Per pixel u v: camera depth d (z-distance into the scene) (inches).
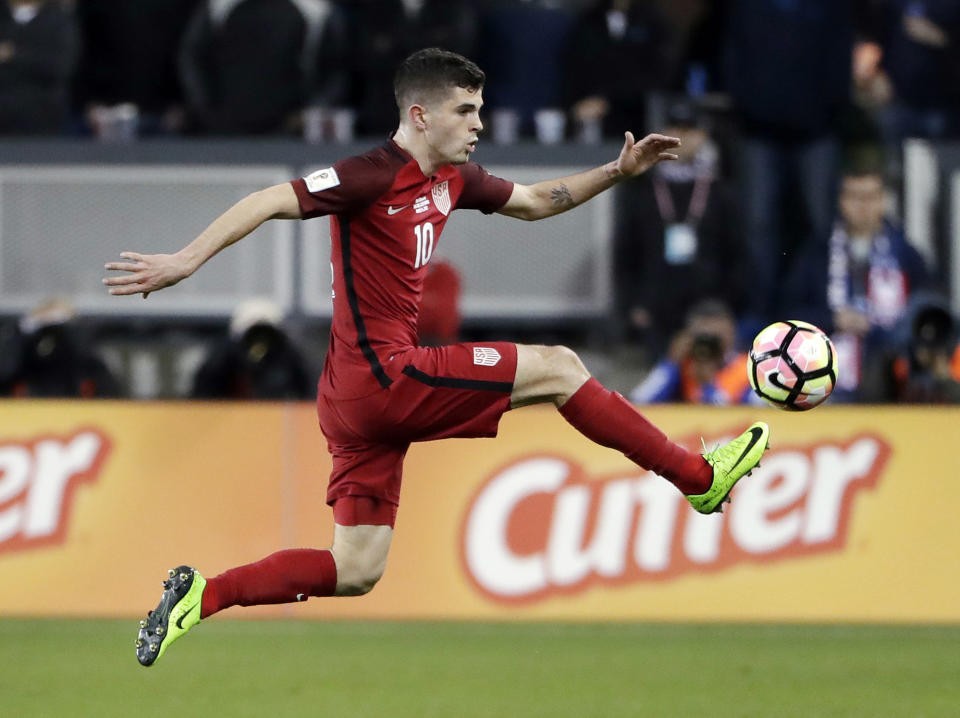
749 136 1464.1
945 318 1264.8
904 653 1068.5
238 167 1457.9
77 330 1312.7
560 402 703.7
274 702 883.4
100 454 1182.9
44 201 1470.2
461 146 687.7
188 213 1464.1
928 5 1572.3
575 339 1455.5
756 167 1459.2
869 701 890.1
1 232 1471.5
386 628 1166.3
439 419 690.8
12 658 1027.3
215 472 1183.6
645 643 1104.2
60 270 1470.2
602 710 860.6
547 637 1126.4
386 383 684.1
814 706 874.1
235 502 1181.1
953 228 1462.8
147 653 669.3
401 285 692.1
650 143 733.9
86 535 1182.3
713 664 1019.3
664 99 1437.0
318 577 710.5
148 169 1462.8
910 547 1180.5
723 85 1485.0
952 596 1180.5
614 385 1409.9
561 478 1175.0
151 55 1528.1
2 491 1181.7
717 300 1393.9
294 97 1485.0
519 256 1457.9
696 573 1173.1
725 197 1396.4
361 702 884.0
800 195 1470.2
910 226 1466.5
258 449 1182.9
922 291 1406.3
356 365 690.2
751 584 1175.0
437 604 1182.9
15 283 1471.5
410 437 697.6
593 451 1173.7
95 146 1466.5
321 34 1486.2
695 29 1492.4
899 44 1571.1
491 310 1460.4
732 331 1299.2
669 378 1285.7
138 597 1179.9
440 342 1328.7
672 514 1173.1
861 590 1176.8
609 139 1470.2
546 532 1176.2
